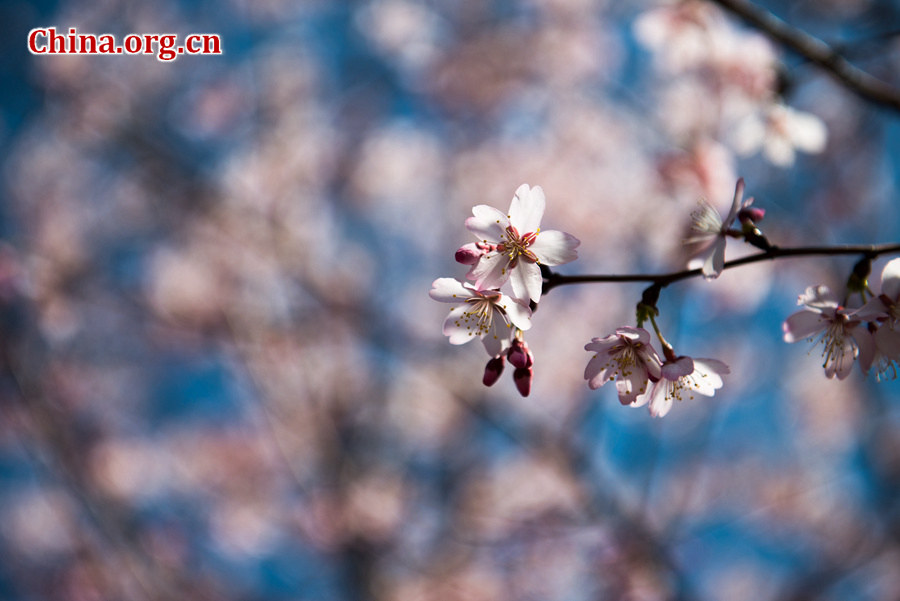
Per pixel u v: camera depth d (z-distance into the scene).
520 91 9.91
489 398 7.80
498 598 7.86
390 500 7.88
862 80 3.31
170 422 10.68
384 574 6.94
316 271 9.02
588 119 9.73
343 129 10.35
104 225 10.15
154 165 8.95
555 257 2.16
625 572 6.65
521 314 2.14
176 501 9.96
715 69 4.57
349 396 7.84
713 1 3.33
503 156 10.33
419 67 10.19
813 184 8.23
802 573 8.20
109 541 6.53
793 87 4.24
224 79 10.09
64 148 10.12
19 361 6.95
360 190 10.58
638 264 8.16
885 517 7.61
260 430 9.98
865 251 2.19
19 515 10.20
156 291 9.62
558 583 7.67
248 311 8.41
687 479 7.39
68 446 6.75
